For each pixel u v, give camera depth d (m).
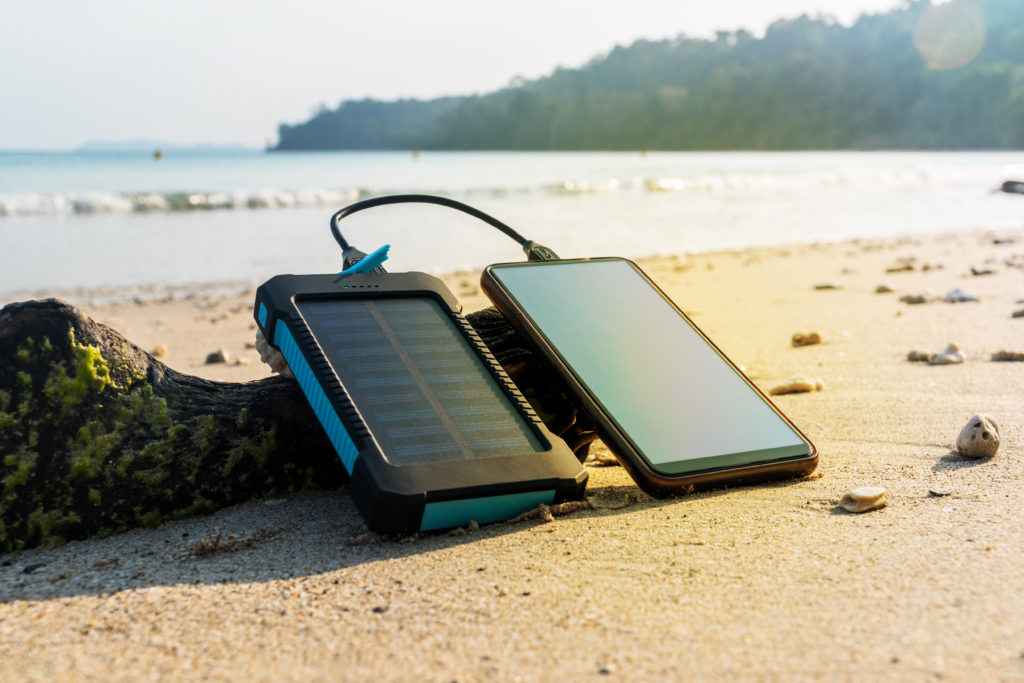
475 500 0.51
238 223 3.20
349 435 0.51
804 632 0.42
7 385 0.53
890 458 0.62
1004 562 0.46
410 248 2.46
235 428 0.57
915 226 3.24
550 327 0.59
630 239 2.73
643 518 0.53
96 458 0.54
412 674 0.41
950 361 0.86
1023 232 2.84
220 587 0.47
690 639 0.42
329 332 0.54
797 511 0.53
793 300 1.44
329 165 10.45
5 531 0.52
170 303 1.64
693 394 0.59
